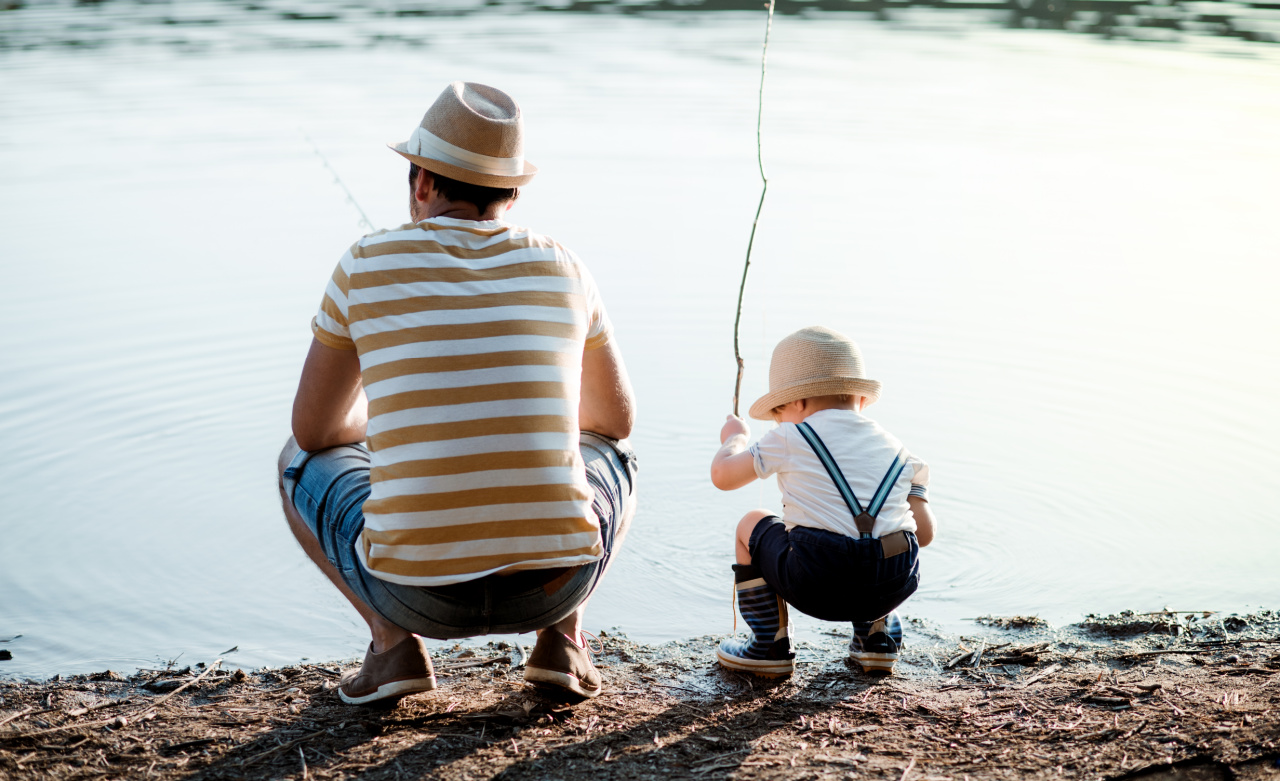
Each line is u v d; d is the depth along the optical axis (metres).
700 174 9.36
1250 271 7.24
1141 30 16.86
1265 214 8.49
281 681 2.95
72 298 6.59
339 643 3.37
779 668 2.97
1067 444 4.84
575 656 2.71
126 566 3.84
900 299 6.66
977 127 11.15
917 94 12.59
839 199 8.78
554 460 2.35
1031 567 3.84
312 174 9.21
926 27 17.34
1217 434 4.93
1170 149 10.34
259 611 3.56
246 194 8.71
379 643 2.68
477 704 2.77
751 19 18.05
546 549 2.35
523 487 2.32
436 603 2.37
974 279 7.04
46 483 4.44
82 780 2.38
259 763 2.45
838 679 2.98
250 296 6.69
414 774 2.39
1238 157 10.08
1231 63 14.14
